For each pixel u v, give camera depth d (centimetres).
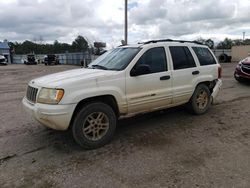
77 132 416
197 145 437
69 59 4341
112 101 459
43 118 401
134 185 319
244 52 3284
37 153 419
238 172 343
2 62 4438
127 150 423
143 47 501
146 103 491
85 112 418
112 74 447
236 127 525
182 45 571
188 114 618
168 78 520
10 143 463
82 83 414
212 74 620
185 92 557
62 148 437
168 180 329
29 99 446
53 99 394
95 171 356
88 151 424
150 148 429
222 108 675
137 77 473
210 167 359
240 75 1066
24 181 336
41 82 429
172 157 393
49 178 341
